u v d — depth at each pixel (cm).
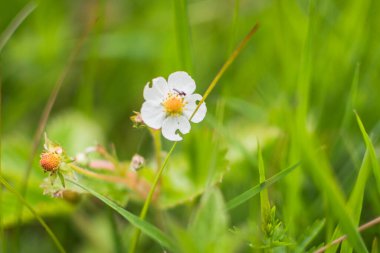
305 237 28
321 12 37
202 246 30
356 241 27
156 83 28
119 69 41
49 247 34
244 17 41
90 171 31
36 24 42
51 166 28
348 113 34
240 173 34
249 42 40
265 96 37
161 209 32
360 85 36
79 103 38
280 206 32
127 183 32
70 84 41
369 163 28
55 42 42
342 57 37
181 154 34
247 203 33
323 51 37
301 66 32
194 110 28
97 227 35
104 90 41
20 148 34
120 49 41
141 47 41
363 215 33
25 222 33
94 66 39
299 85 32
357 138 35
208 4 44
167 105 28
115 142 38
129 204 34
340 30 37
